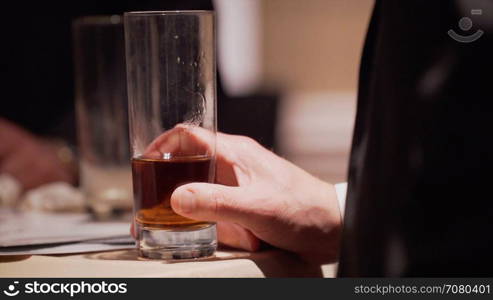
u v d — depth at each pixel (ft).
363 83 2.34
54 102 6.47
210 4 6.57
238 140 2.78
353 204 2.28
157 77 2.56
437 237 2.18
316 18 11.76
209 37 2.58
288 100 11.72
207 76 2.58
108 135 3.70
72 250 2.76
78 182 5.07
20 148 5.15
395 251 2.20
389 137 2.22
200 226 2.60
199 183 2.57
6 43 6.47
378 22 2.31
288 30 11.75
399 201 2.20
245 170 2.71
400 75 2.21
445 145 2.17
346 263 2.27
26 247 2.82
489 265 2.16
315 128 12.08
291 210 2.64
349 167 2.32
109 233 3.14
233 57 11.60
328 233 2.68
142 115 2.57
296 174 2.73
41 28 6.55
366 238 2.23
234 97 6.11
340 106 12.05
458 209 2.17
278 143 6.26
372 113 2.25
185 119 2.57
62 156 5.18
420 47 2.20
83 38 3.71
